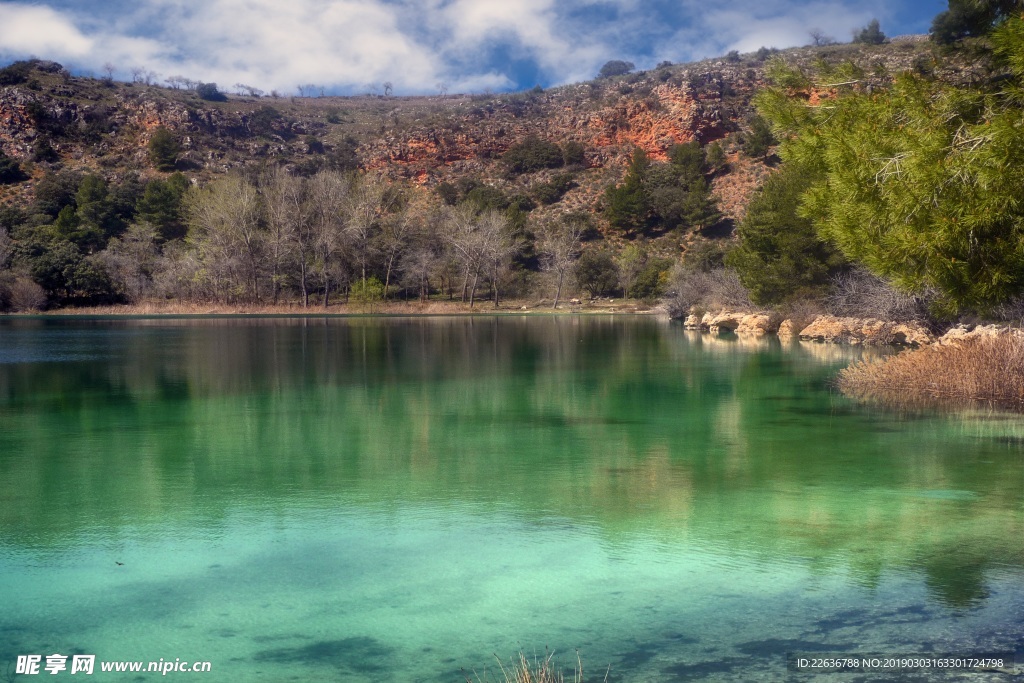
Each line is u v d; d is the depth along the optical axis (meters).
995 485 8.83
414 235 91.00
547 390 17.58
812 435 11.98
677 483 9.02
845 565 6.28
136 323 50.47
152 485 9.03
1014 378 15.27
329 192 84.81
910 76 10.92
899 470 9.60
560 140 131.00
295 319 58.50
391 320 57.03
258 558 6.55
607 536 7.08
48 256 69.88
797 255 34.91
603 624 5.25
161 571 6.27
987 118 10.13
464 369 22.28
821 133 11.62
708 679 4.48
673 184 104.44
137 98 138.62
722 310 43.41
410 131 135.62
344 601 5.66
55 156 117.31
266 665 4.72
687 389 17.58
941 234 9.77
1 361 24.55
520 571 6.22
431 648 4.94
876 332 29.48
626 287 85.19
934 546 6.72
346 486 8.96
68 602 5.66
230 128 142.25
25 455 10.70
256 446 11.32
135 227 83.38
